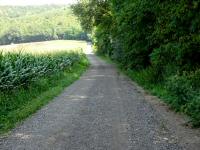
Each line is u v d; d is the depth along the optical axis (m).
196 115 11.09
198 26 15.33
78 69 41.81
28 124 11.24
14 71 16.08
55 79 26.19
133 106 14.78
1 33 145.00
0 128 10.60
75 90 21.30
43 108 14.50
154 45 27.16
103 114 12.95
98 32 70.25
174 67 18.77
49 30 174.00
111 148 8.34
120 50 42.62
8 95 15.30
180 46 16.64
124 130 10.26
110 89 21.81
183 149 8.22
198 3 14.59
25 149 8.30
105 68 47.88
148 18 25.20
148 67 28.00
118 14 32.59
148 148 8.30
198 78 14.69
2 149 8.31
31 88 18.73
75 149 8.27
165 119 11.88
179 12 15.72
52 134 9.84
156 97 17.75
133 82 26.72
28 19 182.50
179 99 13.59
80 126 10.88
